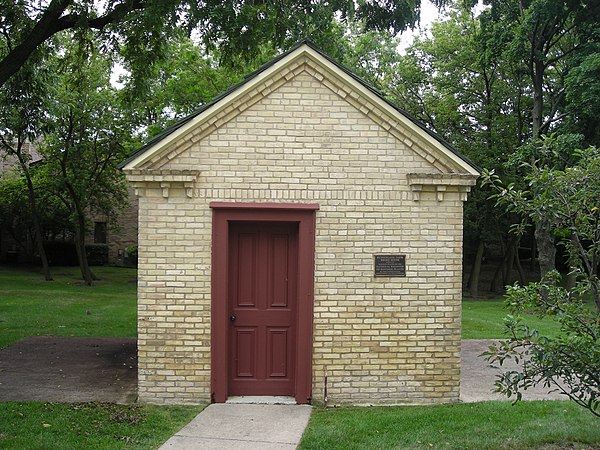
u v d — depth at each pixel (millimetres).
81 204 26344
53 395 8227
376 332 7953
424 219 7996
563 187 5391
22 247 34812
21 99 16469
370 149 7961
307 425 6996
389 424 6930
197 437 6582
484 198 24266
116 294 23266
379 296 7961
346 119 7957
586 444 6191
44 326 14578
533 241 33344
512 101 25734
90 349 11719
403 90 27516
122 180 28297
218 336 7836
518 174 24109
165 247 7828
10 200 30578
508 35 20984
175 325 7832
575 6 19375
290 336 8141
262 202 7871
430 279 8000
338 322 7930
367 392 7934
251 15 12000
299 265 7949
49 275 27844
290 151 7910
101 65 23656
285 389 8133
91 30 14672
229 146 7879
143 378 7836
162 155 7832
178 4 11773
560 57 20984
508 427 6777
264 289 8133
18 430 6586
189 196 7820
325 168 7934
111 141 26156
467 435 6516
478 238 26641
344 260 7941
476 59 24297
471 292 27094
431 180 7871
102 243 36469
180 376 7824
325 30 13977
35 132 18234
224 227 7855
